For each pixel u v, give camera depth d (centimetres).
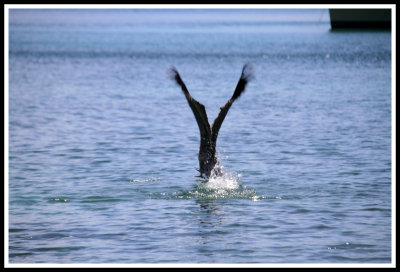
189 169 4419
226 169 4384
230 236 2964
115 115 7388
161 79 12706
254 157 4838
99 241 2908
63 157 4856
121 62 17812
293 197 3628
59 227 3102
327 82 11712
